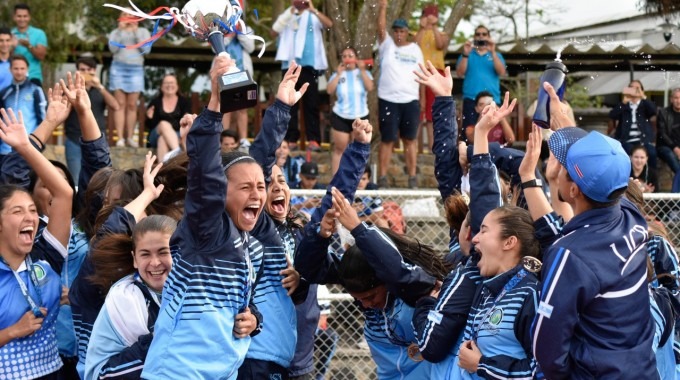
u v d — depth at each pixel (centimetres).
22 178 560
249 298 418
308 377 502
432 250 488
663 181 1228
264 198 421
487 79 1159
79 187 561
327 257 473
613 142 376
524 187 444
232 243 406
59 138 1344
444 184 551
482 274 423
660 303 424
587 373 363
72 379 523
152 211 509
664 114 1201
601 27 1455
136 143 1240
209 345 397
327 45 1280
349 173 488
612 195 369
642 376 364
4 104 985
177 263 405
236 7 438
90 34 1397
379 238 450
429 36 1198
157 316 435
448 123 548
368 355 775
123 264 455
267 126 472
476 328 411
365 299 472
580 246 366
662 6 791
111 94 1223
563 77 470
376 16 1157
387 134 1145
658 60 1373
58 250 496
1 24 1275
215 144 392
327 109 1375
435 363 443
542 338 362
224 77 388
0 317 471
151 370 398
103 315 434
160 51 1397
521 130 1328
